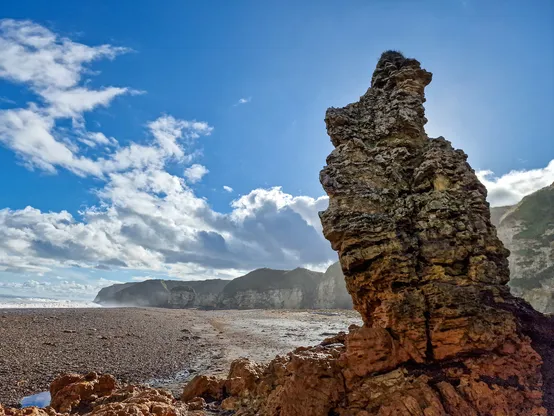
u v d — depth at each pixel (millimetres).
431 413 6852
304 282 111438
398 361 8094
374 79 12688
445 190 9586
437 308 8266
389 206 9938
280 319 51125
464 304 8148
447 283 8578
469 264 8875
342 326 39312
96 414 8688
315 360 8461
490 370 7617
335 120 11484
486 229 9320
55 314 46938
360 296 9406
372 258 8977
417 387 7430
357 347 8258
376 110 11758
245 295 119000
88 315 47906
